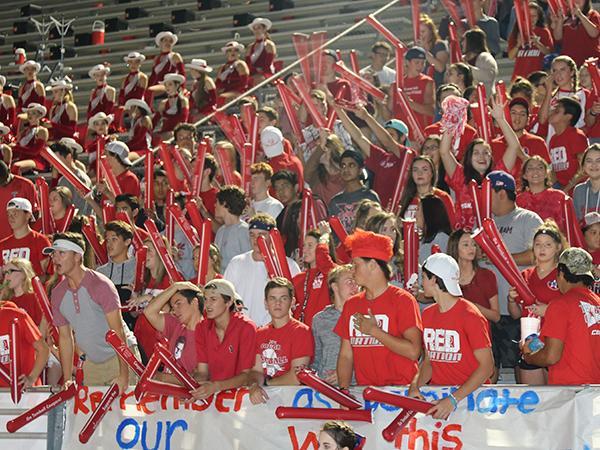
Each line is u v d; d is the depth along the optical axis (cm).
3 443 1477
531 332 1286
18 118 3109
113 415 1441
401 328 1269
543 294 1424
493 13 2569
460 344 1240
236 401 1374
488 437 1247
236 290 1602
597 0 2878
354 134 1966
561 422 1224
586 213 1717
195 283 1675
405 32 2422
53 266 1889
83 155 2859
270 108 2198
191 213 1672
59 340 1488
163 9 4069
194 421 1398
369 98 2227
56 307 1481
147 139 2664
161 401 1420
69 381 1416
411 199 1778
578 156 1956
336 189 1992
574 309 1234
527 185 1750
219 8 3925
